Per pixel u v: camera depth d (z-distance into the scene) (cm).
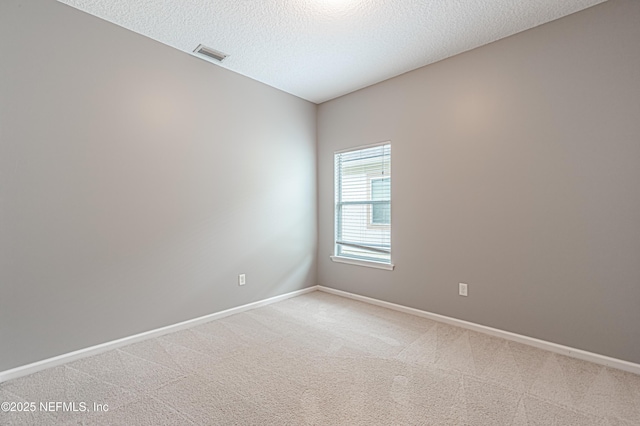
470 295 282
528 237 249
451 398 179
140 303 259
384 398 179
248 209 341
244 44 273
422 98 314
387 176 350
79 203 227
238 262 331
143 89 260
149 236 264
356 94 376
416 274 321
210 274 307
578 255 227
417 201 319
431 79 307
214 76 309
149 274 264
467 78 282
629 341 208
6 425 158
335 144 402
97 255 236
